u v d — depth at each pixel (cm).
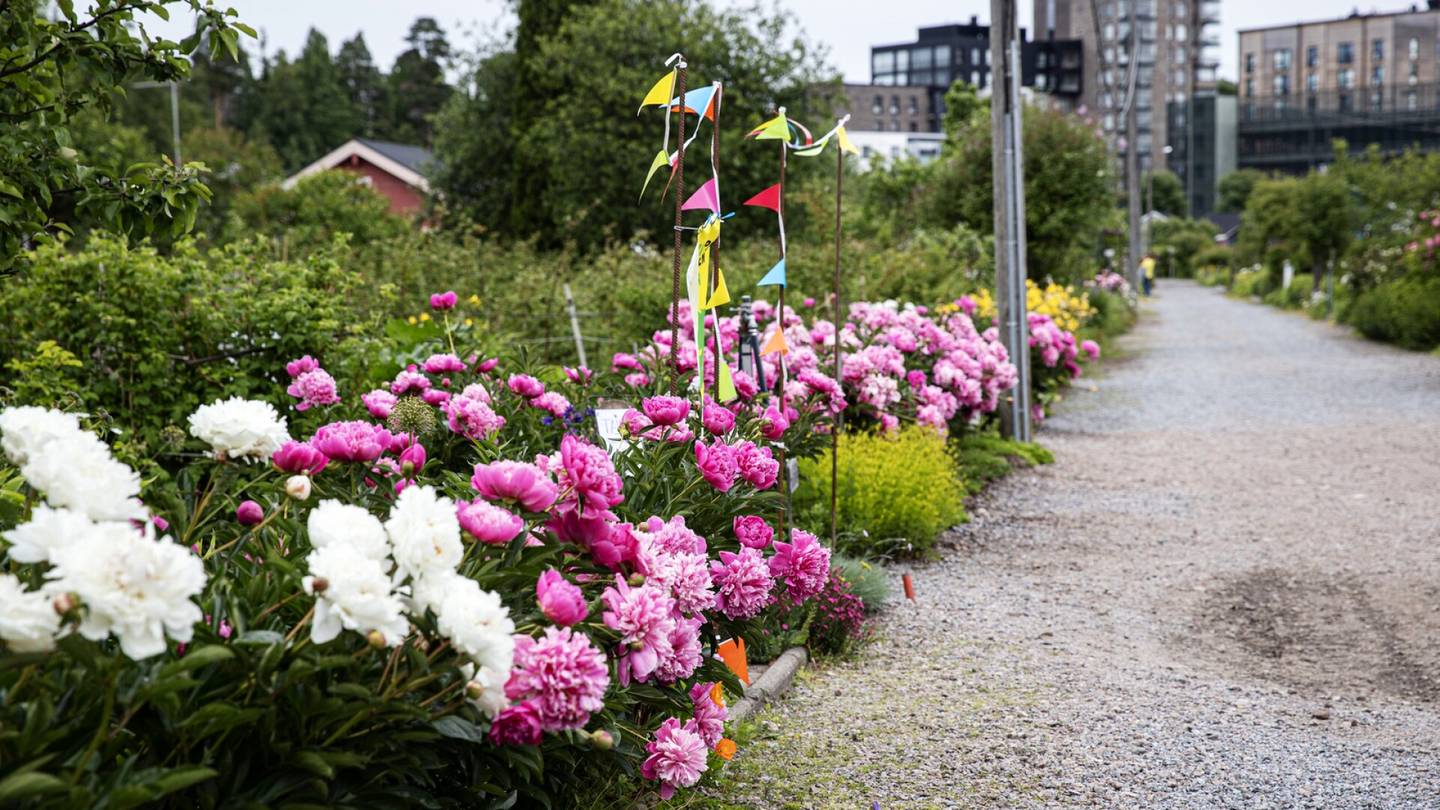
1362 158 3419
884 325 913
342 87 8031
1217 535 785
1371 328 2241
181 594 177
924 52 11650
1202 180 11188
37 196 363
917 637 555
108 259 641
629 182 1908
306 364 437
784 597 373
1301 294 3522
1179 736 435
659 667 288
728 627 330
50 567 190
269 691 199
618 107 1919
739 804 362
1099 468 1043
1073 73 11262
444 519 217
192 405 643
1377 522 809
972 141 2286
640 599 263
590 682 232
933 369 927
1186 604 632
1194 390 1617
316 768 197
